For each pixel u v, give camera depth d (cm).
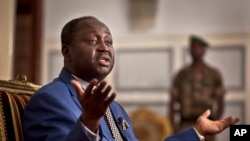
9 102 171
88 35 175
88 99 134
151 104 695
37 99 168
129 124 206
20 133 167
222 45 682
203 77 552
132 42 704
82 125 140
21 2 605
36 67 605
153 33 700
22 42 607
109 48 176
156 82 695
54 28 714
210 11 689
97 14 712
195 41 558
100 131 172
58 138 154
